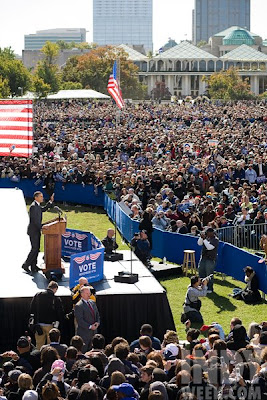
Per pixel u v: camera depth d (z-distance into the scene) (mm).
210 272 23156
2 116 27016
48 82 142500
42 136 63906
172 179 35406
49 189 40250
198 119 89062
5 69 121875
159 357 12789
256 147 52344
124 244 29766
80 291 16719
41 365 13414
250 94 176500
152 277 19578
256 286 22109
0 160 43219
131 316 17859
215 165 41062
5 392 11805
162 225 27953
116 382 11227
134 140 56656
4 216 25609
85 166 40875
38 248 19625
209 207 28219
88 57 176625
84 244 21812
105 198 38000
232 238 26969
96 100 146625
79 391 11016
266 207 28562
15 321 17266
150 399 10438
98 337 13867
